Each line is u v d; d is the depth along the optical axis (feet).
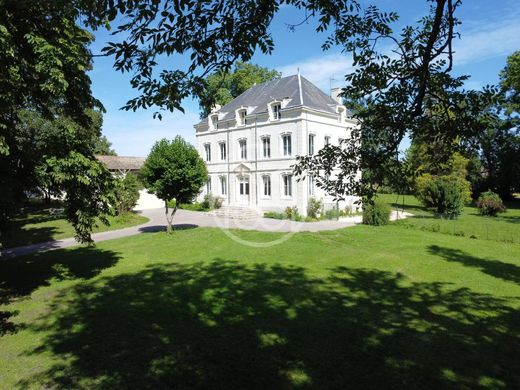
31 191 36.70
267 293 32.55
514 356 21.24
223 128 119.96
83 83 36.65
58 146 35.35
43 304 31.32
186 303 30.32
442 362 20.49
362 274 38.99
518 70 94.17
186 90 14.46
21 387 18.47
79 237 40.45
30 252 55.83
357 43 18.01
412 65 16.71
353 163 19.13
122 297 32.50
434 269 41.16
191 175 64.95
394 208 119.44
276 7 14.40
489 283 36.04
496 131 17.24
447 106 15.74
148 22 12.39
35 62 31.81
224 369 19.81
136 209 131.64
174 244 57.47
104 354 21.83
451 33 14.58
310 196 98.02
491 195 106.73
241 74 145.48
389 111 17.24
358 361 20.61
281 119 100.68
